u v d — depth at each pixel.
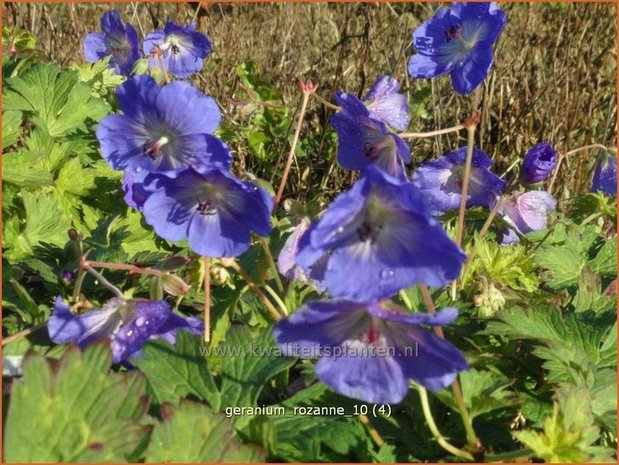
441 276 0.17
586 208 0.37
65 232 0.29
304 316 0.17
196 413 0.18
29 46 0.47
